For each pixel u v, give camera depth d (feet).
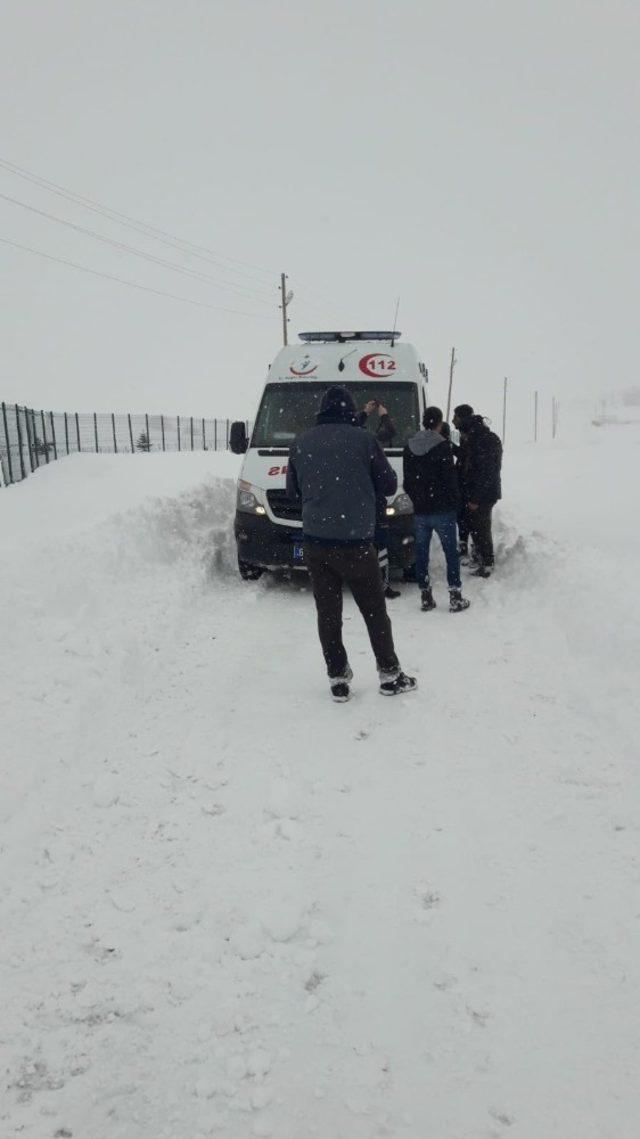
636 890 8.87
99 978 7.61
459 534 28.45
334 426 15.12
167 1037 6.88
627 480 65.67
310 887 9.07
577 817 10.50
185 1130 5.94
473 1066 6.50
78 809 10.86
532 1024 6.96
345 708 14.85
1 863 9.33
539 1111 6.04
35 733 12.00
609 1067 6.45
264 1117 6.04
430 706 14.80
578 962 7.76
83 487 56.03
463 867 9.44
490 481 25.34
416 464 21.75
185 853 9.79
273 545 24.62
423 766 12.24
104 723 13.47
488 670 16.80
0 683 13.28
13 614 15.55
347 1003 7.28
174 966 7.79
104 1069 6.54
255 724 14.06
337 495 14.67
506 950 7.97
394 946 8.07
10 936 8.20
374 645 15.35
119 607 19.15
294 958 7.88
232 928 8.29
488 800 11.07
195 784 11.64
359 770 12.12
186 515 29.37
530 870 9.34
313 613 22.58
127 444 135.13
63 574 18.45
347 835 10.21
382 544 23.44
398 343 29.32
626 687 13.99
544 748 12.67
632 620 16.07
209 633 19.98
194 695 15.46
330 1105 6.14
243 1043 6.79
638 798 10.86
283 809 10.72
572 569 21.57
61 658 14.78
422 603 22.59
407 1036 6.85
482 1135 5.84
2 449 61.41
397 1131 5.89
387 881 9.18
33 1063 6.59
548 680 15.87
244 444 27.81
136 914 8.59
